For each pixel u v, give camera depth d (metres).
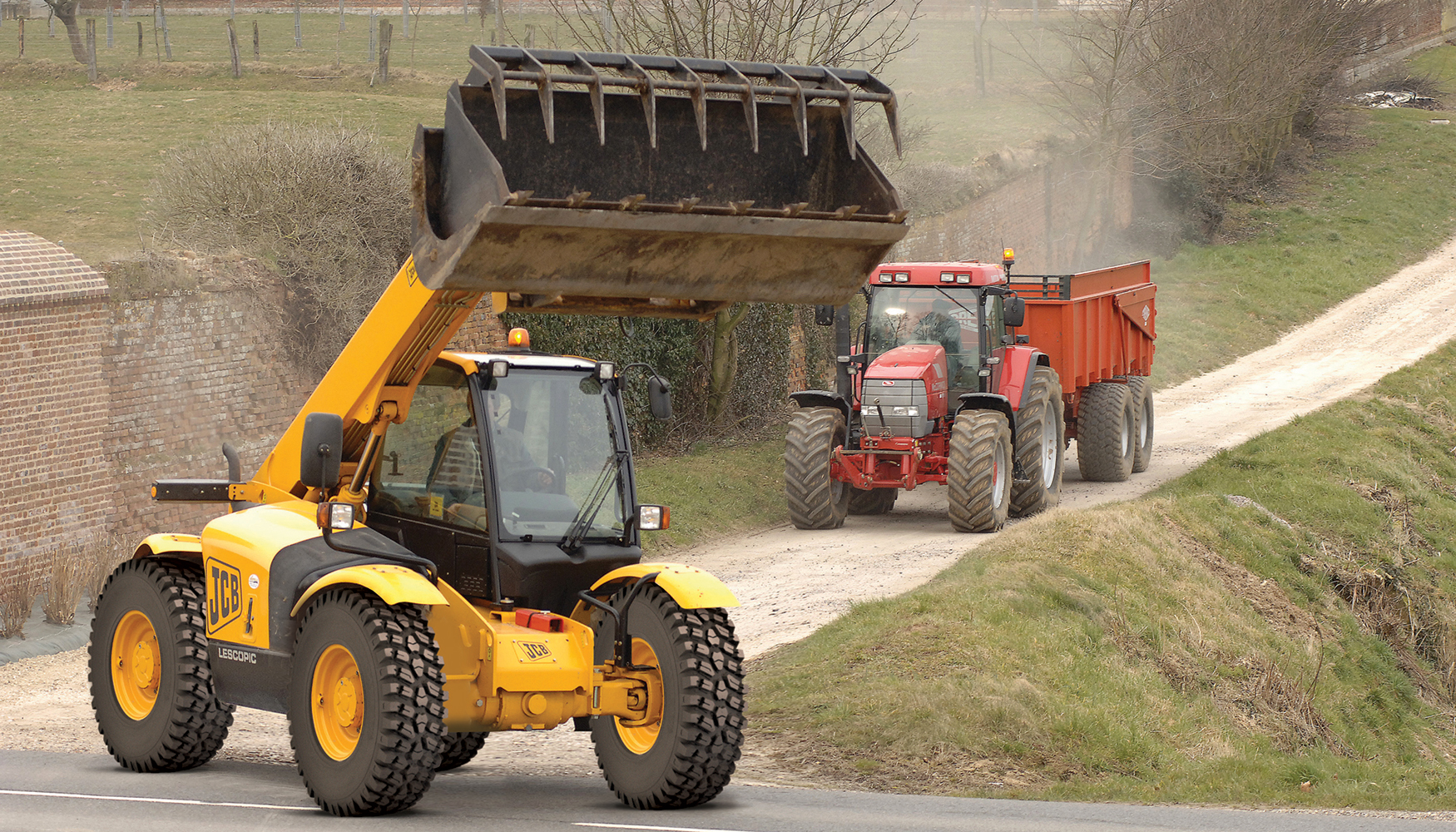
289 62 104.44
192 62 94.50
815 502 44.25
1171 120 92.88
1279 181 121.75
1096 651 31.94
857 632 30.03
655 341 51.97
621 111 16.86
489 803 18.92
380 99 87.69
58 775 20.25
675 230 15.68
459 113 15.39
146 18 139.50
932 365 42.94
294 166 41.47
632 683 18.53
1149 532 42.09
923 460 43.84
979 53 118.62
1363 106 147.12
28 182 57.00
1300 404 69.00
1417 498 56.84
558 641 18.09
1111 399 51.78
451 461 19.20
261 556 18.77
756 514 47.97
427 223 15.64
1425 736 40.59
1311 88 124.19
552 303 18.22
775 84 17.17
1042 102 103.62
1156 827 19.12
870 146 69.75
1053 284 49.06
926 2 151.38
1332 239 108.06
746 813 18.73
